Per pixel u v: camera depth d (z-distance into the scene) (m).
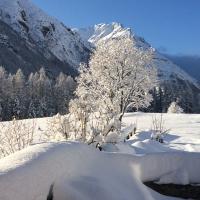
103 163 5.83
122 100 32.66
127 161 6.34
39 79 101.62
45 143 5.21
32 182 3.95
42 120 30.30
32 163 4.19
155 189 6.85
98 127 9.60
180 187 6.93
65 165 4.80
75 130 9.32
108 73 32.66
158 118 36.97
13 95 86.25
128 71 32.72
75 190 4.68
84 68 33.28
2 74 100.12
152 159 6.88
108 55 32.69
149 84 33.03
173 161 7.08
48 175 4.31
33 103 84.75
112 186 5.38
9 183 3.67
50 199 4.46
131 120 35.25
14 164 4.07
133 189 5.82
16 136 8.62
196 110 116.31
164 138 19.47
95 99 31.86
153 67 33.47
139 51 33.28
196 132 23.77
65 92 96.19
